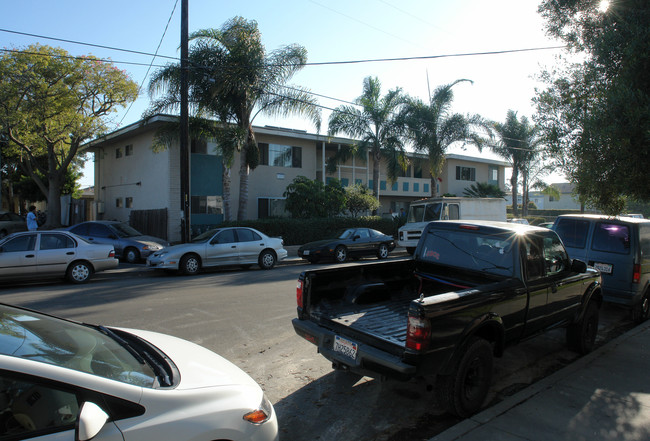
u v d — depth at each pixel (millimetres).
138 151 23531
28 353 2480
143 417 2303
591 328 6105
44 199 36781
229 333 6707
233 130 17828
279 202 24562
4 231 22047
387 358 3766
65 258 11328
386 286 5543
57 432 2113
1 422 2062
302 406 4379
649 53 5566
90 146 26984
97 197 28375
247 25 18281
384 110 24484
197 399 2551
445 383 3920
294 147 25531
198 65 17047
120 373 2572
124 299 9195
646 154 5508
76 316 7660
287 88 18984
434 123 25203
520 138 31188
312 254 16844
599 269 7762
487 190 35594
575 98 6453
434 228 5754
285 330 6887
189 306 8500
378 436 3836
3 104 18766
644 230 7762
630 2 6047
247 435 2637
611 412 4184
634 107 5438
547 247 5305
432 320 3609
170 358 3049
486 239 5148
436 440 3652
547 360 5824
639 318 7719
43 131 20562
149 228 21750
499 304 4297
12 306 3145
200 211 22094
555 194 34312
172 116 19625
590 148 5949
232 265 14977
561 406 4305
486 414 4121
